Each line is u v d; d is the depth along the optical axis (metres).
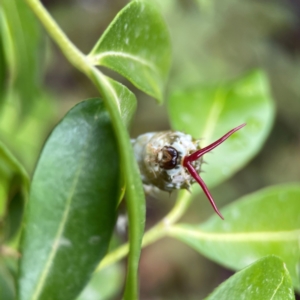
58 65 0.41
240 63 0.42
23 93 0.20
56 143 0.13
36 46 0.19
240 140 0.17
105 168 0.13
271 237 0.16
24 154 0.27
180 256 0.42
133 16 0.14
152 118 0.41
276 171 0.45
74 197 0.13
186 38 0.39
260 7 0.43
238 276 0.13
